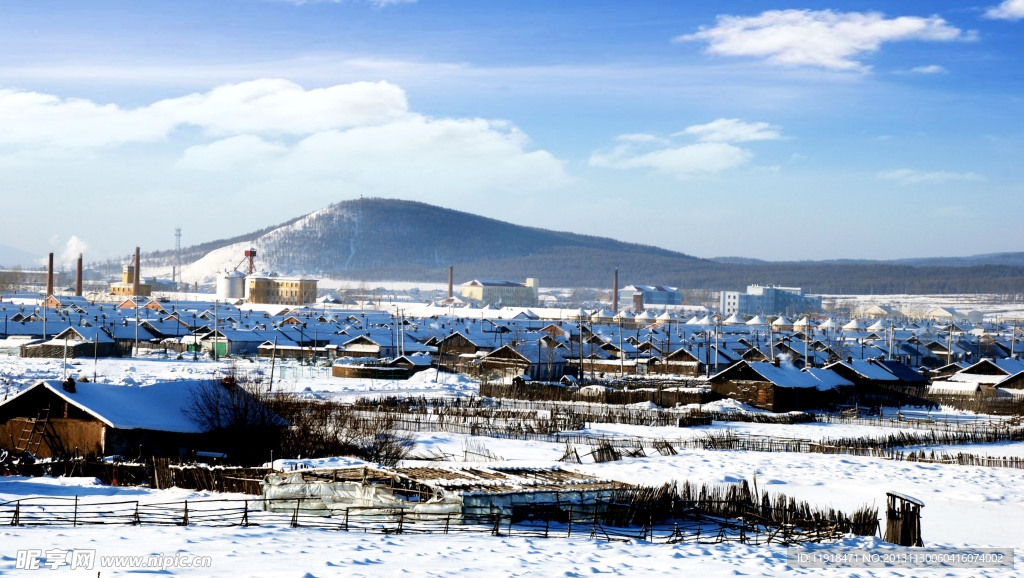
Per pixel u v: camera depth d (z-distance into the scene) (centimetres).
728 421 8669
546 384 11250
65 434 4747
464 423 7344
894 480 5331
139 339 16438
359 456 4847
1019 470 5822
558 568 2741
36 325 15975
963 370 12156
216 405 4850
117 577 2295
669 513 3891
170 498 3866
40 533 2934
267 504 3697
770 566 2992
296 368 12419
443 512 3462
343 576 2448
